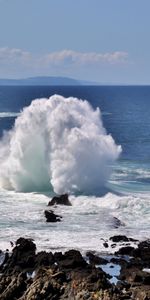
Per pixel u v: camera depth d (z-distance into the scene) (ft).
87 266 165.78
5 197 259.19
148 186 284.82
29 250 179.63
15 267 166.61
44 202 249.96
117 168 337.93
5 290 151.12
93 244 192.44
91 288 148.15
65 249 186.50
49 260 169.48
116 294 146.10
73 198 248.73
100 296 144.36
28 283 153.07
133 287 154.10
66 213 230.07
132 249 184.55
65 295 147.74
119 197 246.47
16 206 241.76
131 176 311.68
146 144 473.67
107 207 238.89
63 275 155.22
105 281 151.23
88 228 210.59
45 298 146.72
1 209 236.02
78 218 223.30
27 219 221.46
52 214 222.48
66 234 202.80
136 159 380.17
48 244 190.90
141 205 237.45
